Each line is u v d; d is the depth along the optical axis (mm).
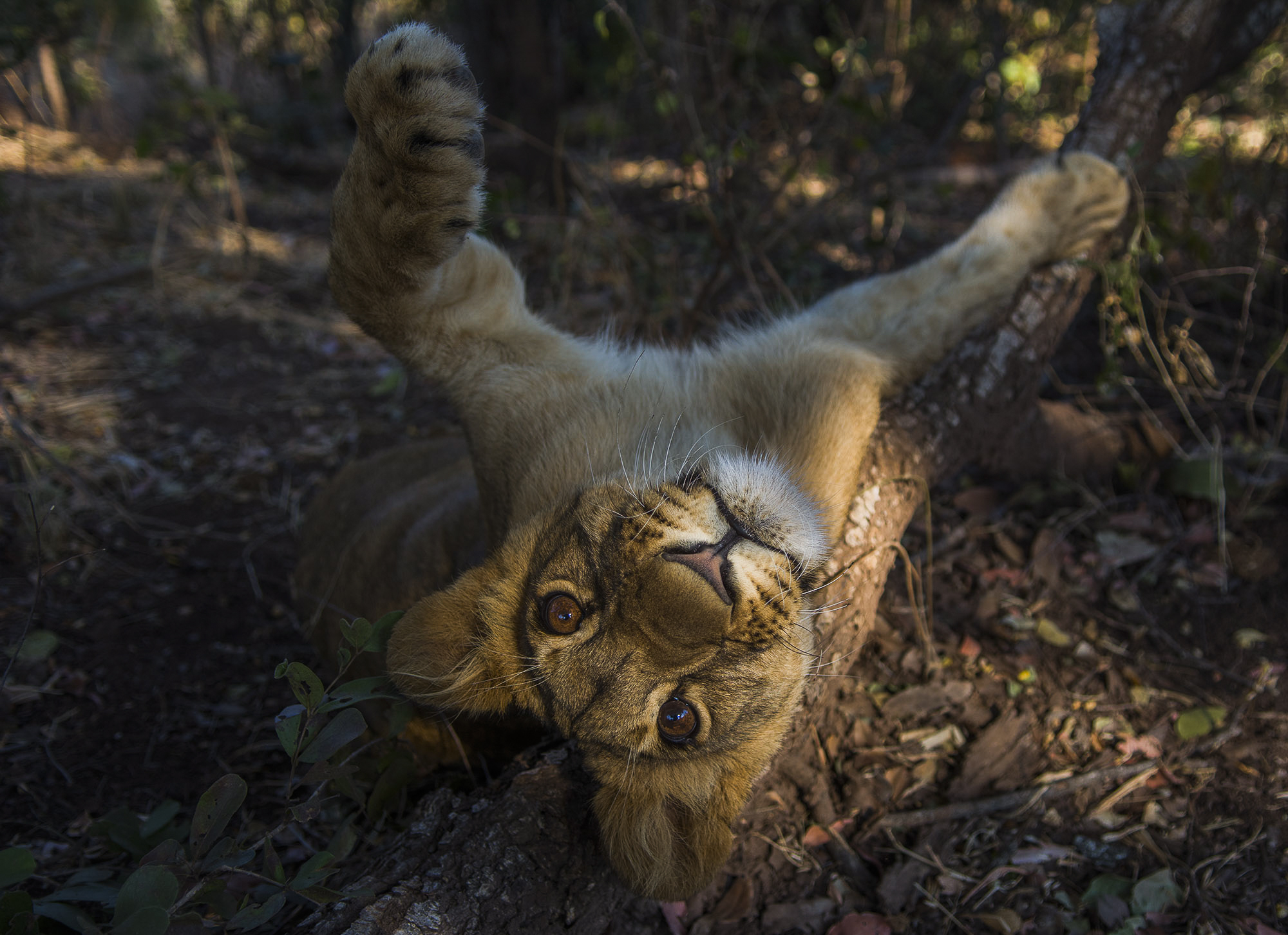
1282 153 1285
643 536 525
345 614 818
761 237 1322
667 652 513
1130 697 797
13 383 1335
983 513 978
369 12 3461
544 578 553
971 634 856
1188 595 888
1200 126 1943
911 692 788
